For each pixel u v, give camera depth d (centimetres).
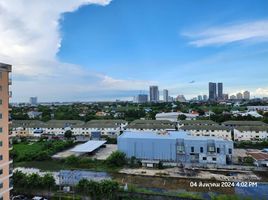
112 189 3984
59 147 7944
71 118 13888
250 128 9119
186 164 6103
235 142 8531
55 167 6072
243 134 9012
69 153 7550
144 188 4538
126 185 4522
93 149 7400
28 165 6266
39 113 17962
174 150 6550
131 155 6731
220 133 9069
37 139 9838
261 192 4388
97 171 5653
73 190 4250
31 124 11112
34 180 4259
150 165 6112
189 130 9244
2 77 3656
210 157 6309
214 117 12756
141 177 5266
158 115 14238
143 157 6669
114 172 5609
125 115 15562
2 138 3638
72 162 6328
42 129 10831
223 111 16862
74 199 4003
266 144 8250
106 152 7644
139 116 15212
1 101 3628
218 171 5681
